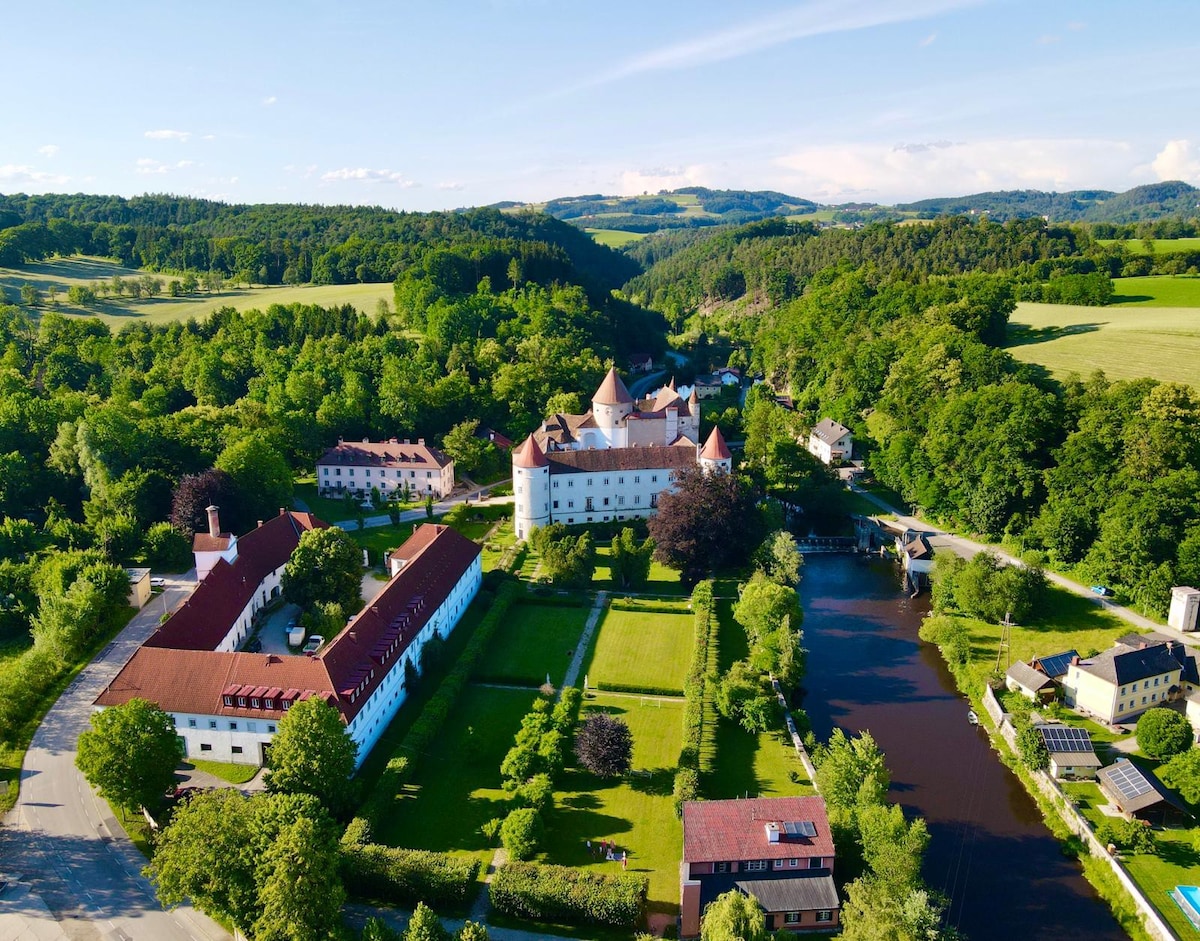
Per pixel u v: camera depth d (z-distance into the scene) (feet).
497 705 340.80
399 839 260.62
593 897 225.76
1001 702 345.10
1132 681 326.03
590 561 458.91
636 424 645.10
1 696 308.19
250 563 412.16
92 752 252.01
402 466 617.21
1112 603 427.74
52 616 355.56
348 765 264.52
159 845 230.07
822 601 461.78
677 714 336.70
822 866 235.40
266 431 614.34
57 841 256.52
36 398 607.78
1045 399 533.14
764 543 467.11
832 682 372.38
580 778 295.69
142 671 302.25
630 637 402.72
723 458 552.00
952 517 549.95
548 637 401.49
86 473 514.27
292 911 204.03
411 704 341.00
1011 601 408.26
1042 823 281.54
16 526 449.06
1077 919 241.55
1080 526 461.37
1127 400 524.11
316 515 575.38
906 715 345.72
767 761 305.12
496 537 542.16
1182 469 453.99
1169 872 251.39
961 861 263.29
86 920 226.79
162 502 513.86
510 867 237.66
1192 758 280.72
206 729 294.46
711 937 200.54
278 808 224.94
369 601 422.00
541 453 532.32
